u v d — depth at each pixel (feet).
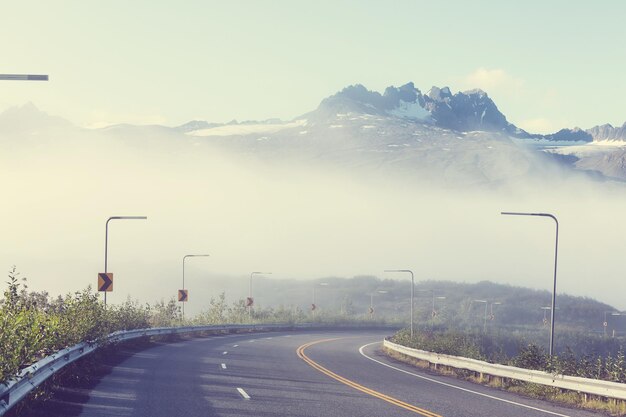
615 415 59.36
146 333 149.38
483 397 69.56
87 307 94.63
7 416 44.42
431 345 134.72
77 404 53.57
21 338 50.01
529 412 58.54
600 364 81.46
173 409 52.65
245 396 61.87
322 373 90.17
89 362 81.30
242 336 213.25
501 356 105.70
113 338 110.93
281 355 125.70
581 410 61.93
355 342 207.21
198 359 106.83
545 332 446.60
